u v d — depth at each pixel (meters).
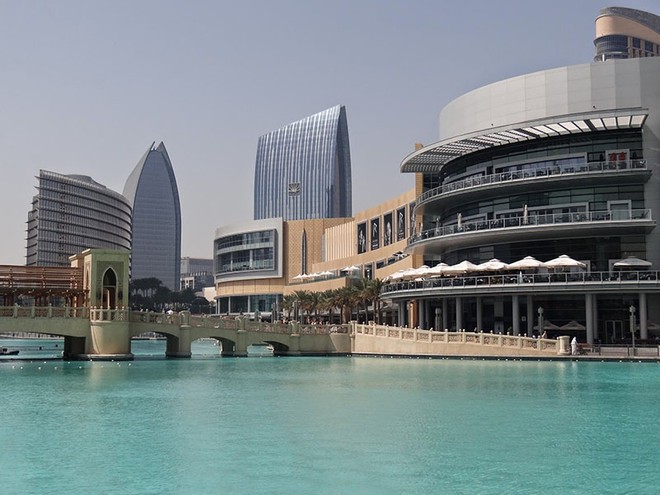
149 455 22.48
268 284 153.75
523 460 21.83
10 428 27.28
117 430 26.84
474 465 21.17
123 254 70.12
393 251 110.75
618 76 73.88
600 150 73.75
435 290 77.25
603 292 68.62
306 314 132.62
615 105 73.69
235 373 52.78
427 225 95.88
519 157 78.56
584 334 71.75
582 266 68.56
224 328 74.75
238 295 158.50
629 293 69.75
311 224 151.62
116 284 69.75
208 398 36.53
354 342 77.44
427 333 70.06
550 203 75.50
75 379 47.81
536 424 28.03
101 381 46.34
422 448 23.44
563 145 75.62
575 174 71.69
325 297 112.31
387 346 73.62
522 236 75.06
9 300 72.75
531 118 77.50
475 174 83.19
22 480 19.58
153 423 28.41
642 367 54.91
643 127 72.44
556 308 73.06
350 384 43.41
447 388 40.72
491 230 74.56
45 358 73.88
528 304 72.06
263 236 155.12
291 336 77.12
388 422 28.53
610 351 63.16
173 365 62.22
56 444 24.22
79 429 27.06
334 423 28.33
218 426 27.67
